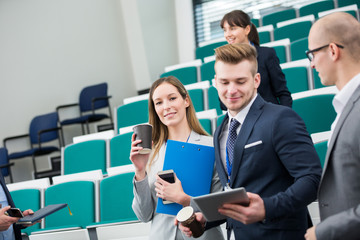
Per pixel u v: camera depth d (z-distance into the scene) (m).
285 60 3.99
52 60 5.97
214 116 2.96
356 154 1.01
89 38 6.31
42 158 5.70
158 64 6.68
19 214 1.83
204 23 6.94
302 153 1.20
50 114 5.57
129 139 3.18
